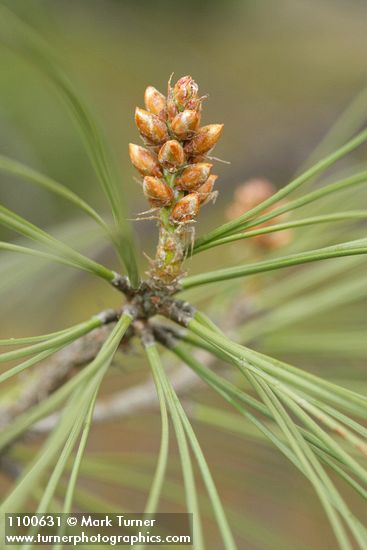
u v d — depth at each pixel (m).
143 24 1.00
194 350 0.37
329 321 0.38
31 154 0.68
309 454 0.26
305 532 0.54
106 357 0.27
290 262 0.28
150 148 0.29
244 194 0.37
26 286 0.40
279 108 1.11
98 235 0.36
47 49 0.26
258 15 1.19
